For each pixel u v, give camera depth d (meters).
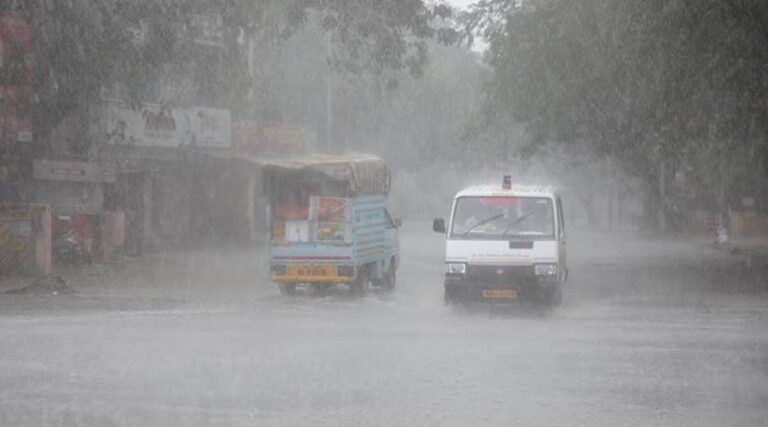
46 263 37.66
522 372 15.80
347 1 41.81
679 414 12.85
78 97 41.38
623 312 25.64
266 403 13.41
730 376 15.53
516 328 21.69
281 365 16.38
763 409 13.16
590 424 12.32
